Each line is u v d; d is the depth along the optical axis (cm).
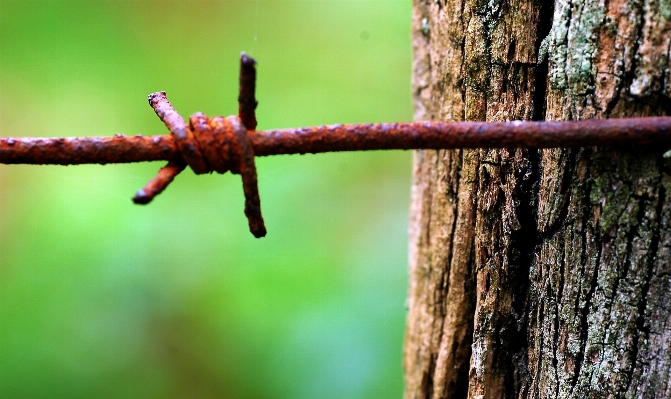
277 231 243
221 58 315
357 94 318
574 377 83
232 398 215
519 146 72
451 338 104
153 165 261
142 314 225
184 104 299
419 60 111
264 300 223
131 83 296
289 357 212
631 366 78
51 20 288
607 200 76
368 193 296
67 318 222
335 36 330
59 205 242
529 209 87
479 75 89
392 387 204
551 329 85
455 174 99
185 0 316
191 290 227
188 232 239
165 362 222
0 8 283
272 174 262
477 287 95
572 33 76
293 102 312
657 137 69
